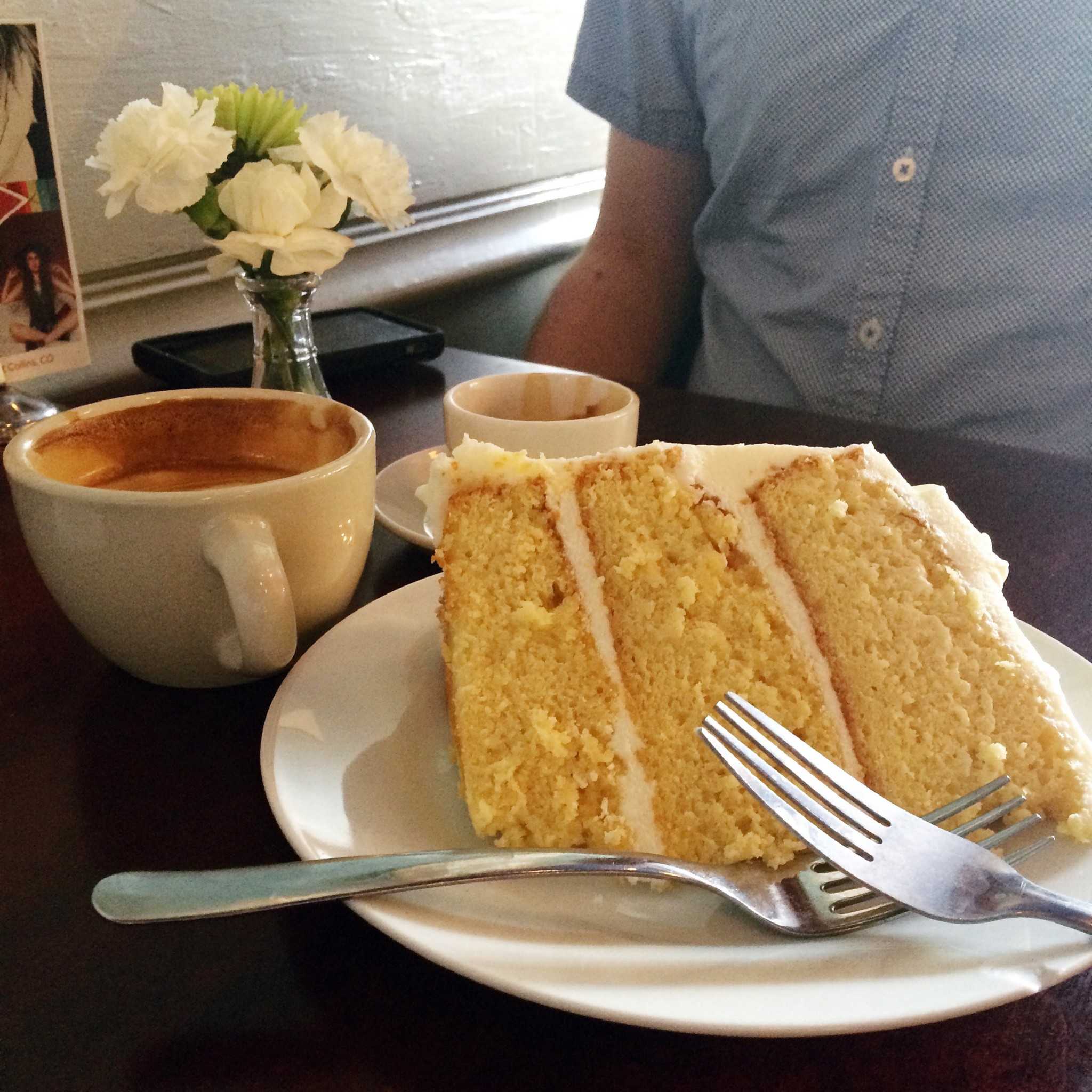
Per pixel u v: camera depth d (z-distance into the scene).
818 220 1.96
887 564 0.84
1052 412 1.85
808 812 0.65
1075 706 0.79
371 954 0.59
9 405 1.48
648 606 0.84
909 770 0.78
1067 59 1.72
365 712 0.76
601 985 0.50
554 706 0.79
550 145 2.85
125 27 1.71
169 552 0.75
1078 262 1.79
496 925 0.56
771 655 0.84
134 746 0.78
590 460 0.87
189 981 0.56
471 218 2.64
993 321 1.85
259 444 0.95
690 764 0.78
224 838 0.68
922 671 0.80
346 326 1.89
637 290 2.35
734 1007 0.48
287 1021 0.54
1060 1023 0.55
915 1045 0.54
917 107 1.80
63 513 0.74
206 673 0.83
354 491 0.83
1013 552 1.16
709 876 0.62
